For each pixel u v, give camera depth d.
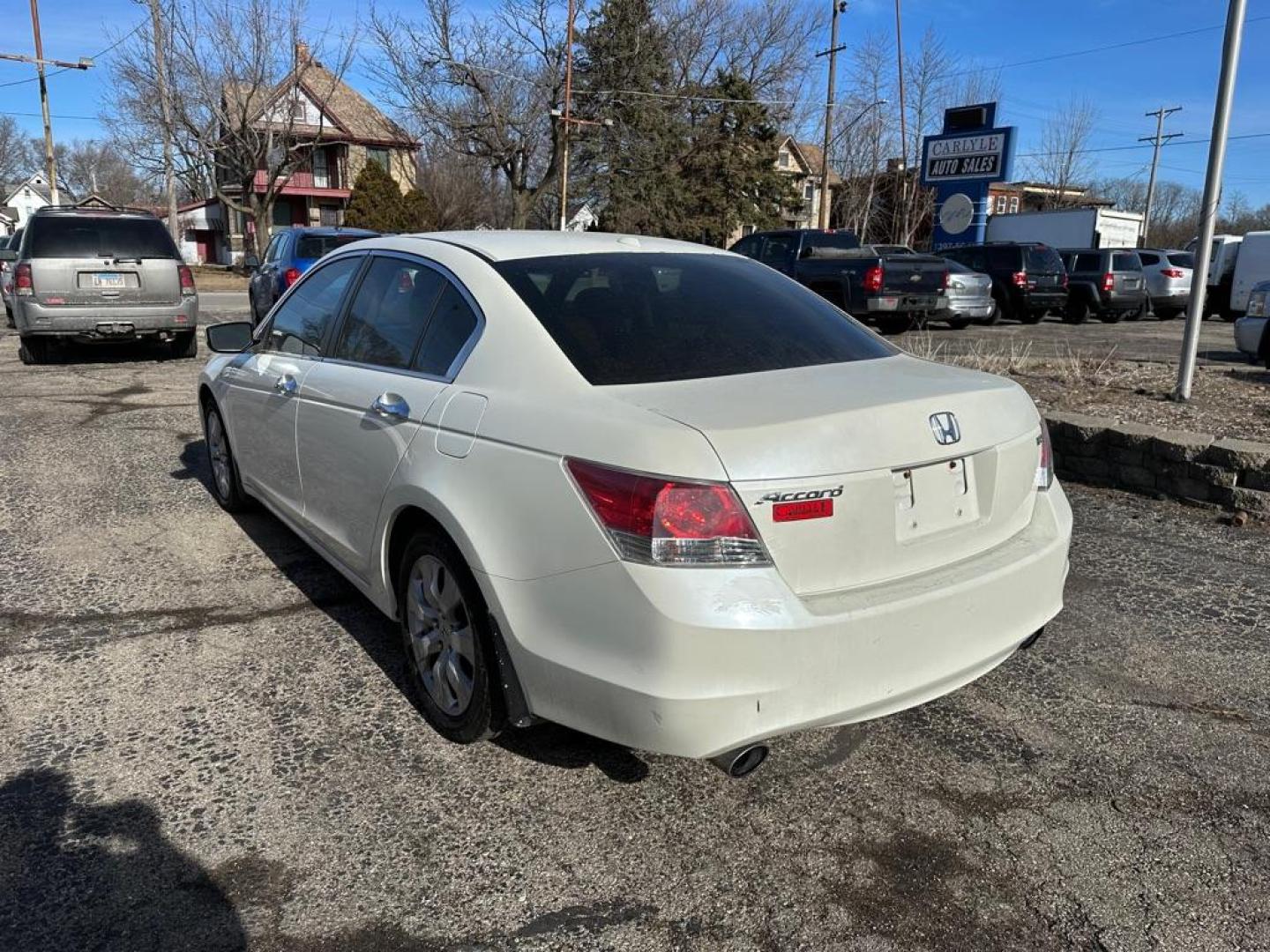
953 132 25.28
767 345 3.05
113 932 2.25
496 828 2.67
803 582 2.39
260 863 2.51
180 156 39.44
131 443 7.14
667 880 2.47
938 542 2.66
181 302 11.02
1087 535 5.17
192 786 2.83
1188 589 4.40
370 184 40.00
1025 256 18.69
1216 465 5.51
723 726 2.31
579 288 3.10
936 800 2.81
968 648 2.67
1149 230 66.69
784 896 2.41
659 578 2.28
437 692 3.11
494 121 33.41
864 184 43.94
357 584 3.62
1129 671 3.61
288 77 36.44
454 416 2.89
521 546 2.58
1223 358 12.03
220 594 4.27
